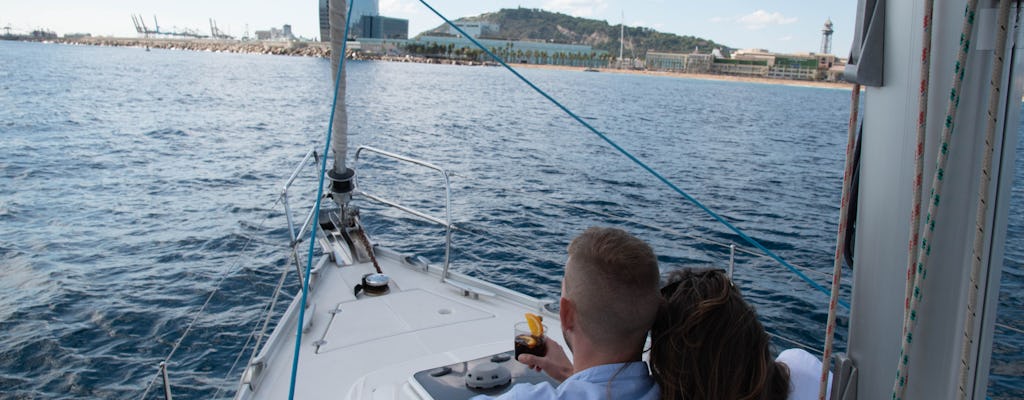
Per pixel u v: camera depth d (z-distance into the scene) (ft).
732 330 3.92
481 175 63.10
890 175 3.73
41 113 115.75
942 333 3.64
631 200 52.80
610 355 4.19
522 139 100.68
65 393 20.40
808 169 79.82
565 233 39.29
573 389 4.07
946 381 3.67
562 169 69.82
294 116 130.93
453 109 158.61
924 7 3.32
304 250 33.86
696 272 4.34
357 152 14.78
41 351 22.93
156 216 43.73
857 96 3.85
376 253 14.10
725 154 93.30
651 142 105.91
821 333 23.88
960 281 3.55
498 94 239.50
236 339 23.73
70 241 37.06
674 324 4.05
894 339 3.85
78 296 28.09
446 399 7.27
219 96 177.47
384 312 11.31
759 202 54.75
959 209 3.48
